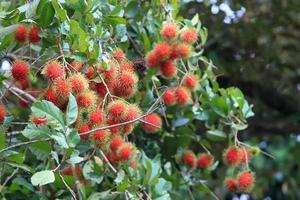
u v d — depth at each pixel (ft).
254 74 13.02
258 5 12.66
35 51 8.41
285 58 13.43
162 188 8.05
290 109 13.78
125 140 8.02
